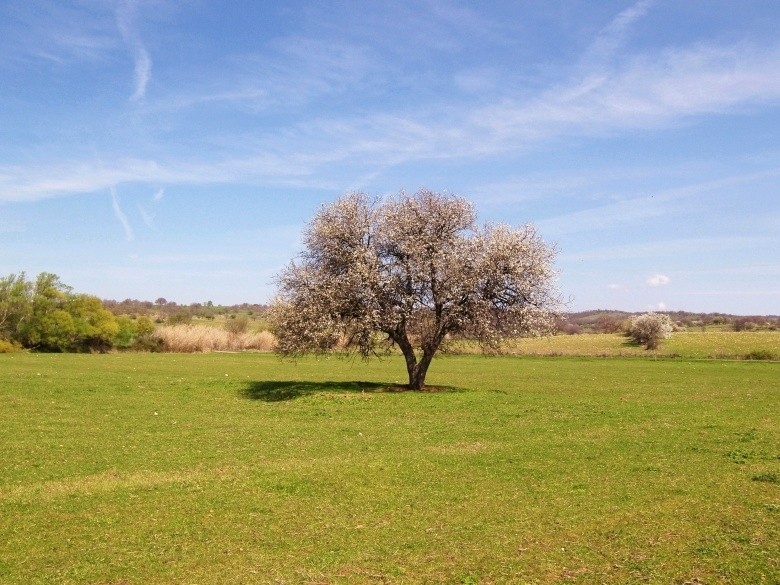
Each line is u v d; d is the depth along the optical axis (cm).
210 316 16150
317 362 7881
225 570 1127
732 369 6762
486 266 3584
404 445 2364
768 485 1703
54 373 5172
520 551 1205
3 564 1162
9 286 9781
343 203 3669
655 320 10262
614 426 2816
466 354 9269
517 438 2505
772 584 1021
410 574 1101
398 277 3644
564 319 3741
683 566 1107
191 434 2623
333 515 1458
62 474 1895
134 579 1092
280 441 2461
